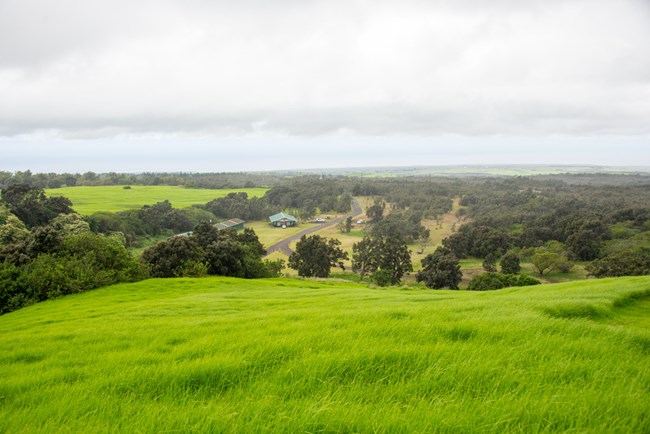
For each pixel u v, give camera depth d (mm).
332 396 4457
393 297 19016
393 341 6402
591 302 10742
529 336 6531
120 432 3922
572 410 3896
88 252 32344
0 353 8648
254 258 52031
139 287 29844
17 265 29938
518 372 4914
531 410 3920
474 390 4539
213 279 34969
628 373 4957
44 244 31859
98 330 11164
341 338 6648
